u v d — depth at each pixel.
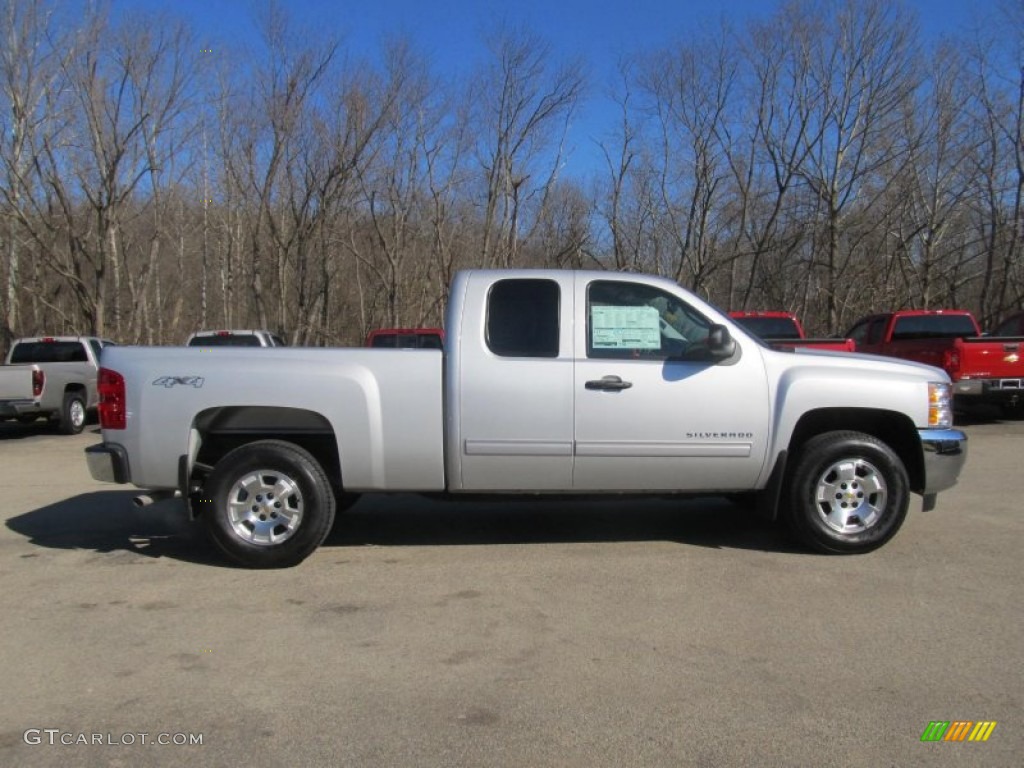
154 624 4.23
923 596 4.57
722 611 4.36
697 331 5.32
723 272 31.03
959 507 6.81
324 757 2.94
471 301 5.23
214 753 2.97
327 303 27.59
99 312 23.48
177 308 31.23
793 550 5.53
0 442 12.66
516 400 5.12
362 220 28.09
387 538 5.95
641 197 29.38
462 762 2.90
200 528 6.33
